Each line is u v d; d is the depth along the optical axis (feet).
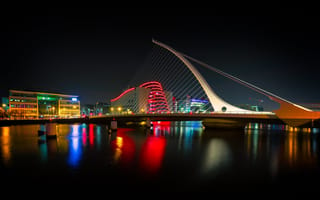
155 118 198.80
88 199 36.47
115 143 96.27
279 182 45.01
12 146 86.79
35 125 228.63
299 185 43.37
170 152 75.41
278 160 63.93
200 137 120.98
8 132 146.61
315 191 40.32
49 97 338.95
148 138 116.47
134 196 37.68
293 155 71.00
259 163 60.34
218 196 37.91
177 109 365.40
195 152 75.72
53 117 311.27
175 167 55.57
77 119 282.77
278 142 100.94
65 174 49.47
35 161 61.26
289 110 115.24
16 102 298.15
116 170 52.60
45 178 46.78
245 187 42.19
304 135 131.34
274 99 123.95
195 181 45.21
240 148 84.33
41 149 79.97
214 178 47.29
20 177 47.50
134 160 62.80
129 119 217.56
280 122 128.57
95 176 48.06
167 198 36.94
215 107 155.63
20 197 37.32
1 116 282.36
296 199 36.96
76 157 66.44
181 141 104.12
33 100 312.71
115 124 161.27
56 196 37.68
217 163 60.08
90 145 90.17
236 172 51.72
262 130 170.50
